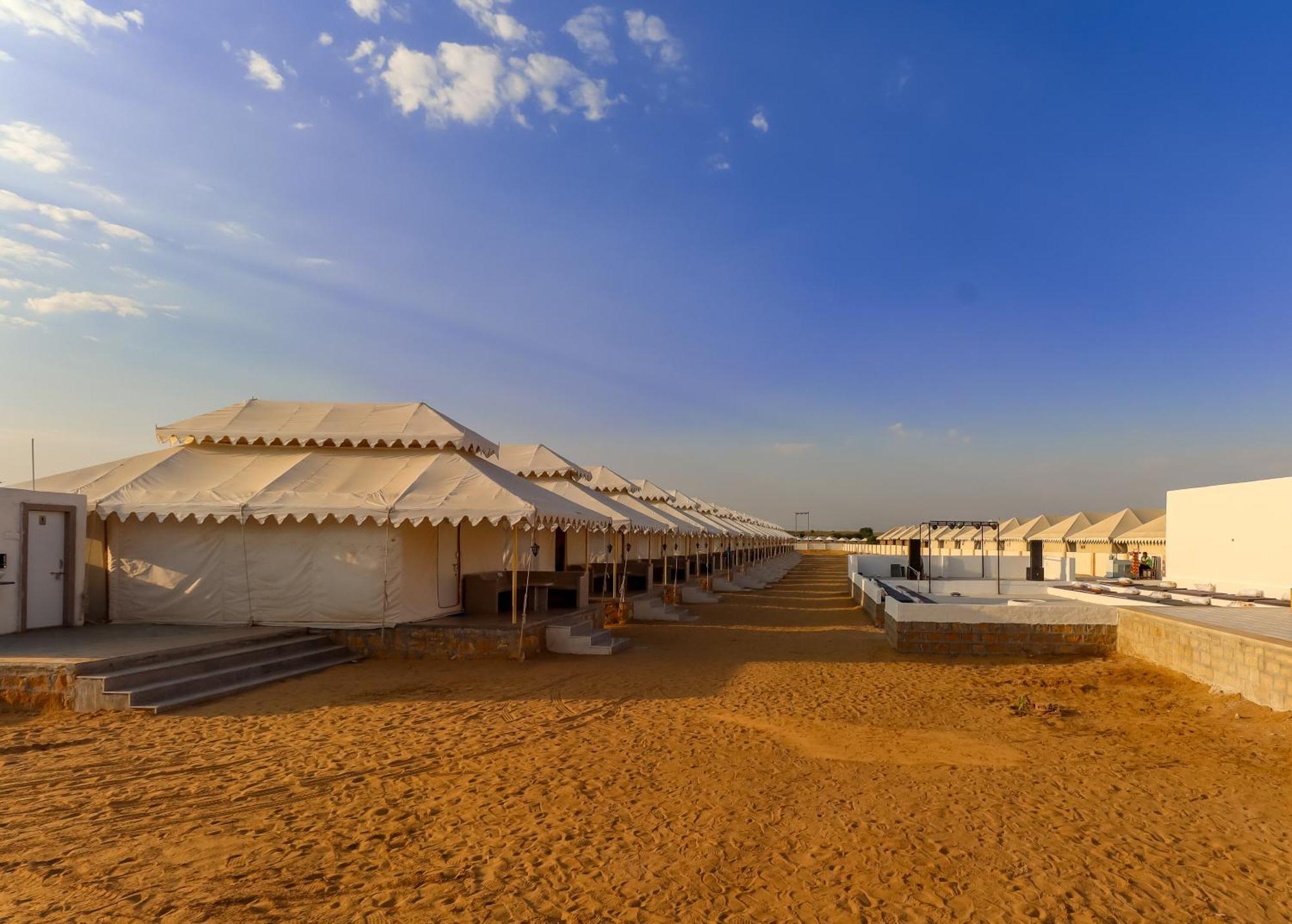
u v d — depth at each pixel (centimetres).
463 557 1673
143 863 520
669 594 2466
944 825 616
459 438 1574
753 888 501
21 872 503
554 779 715
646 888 498
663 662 1397
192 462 1520
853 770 767
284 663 1190
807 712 1023
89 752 779
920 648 1526
